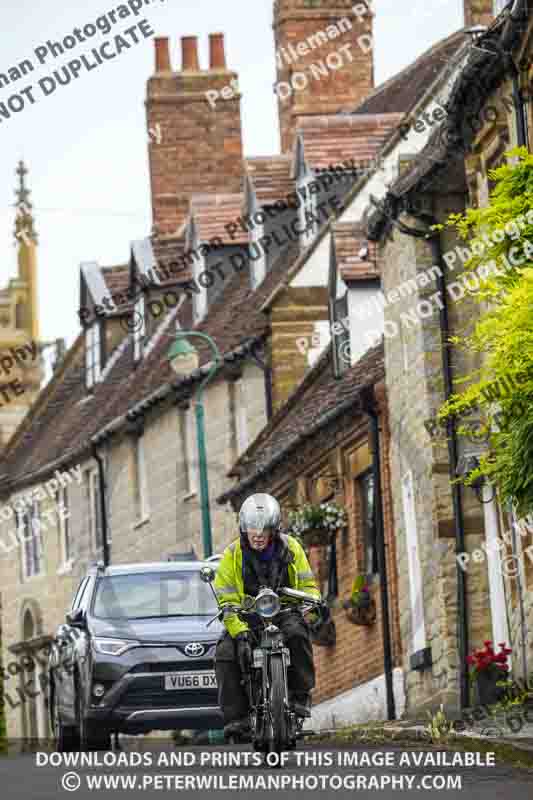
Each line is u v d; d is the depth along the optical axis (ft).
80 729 159.94
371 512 224.53
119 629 160.35
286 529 242.37
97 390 385.09
